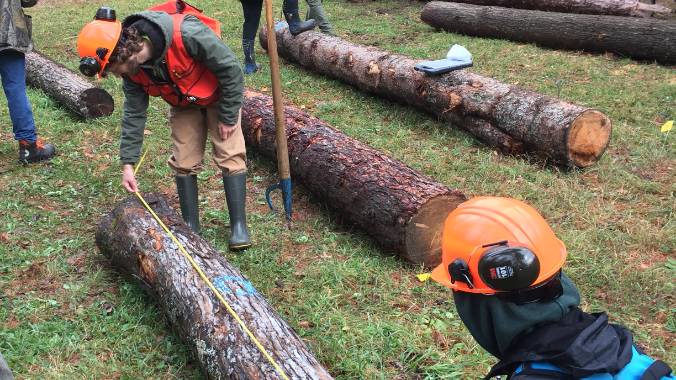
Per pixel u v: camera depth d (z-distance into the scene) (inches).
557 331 59.6
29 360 126.1
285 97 282.7
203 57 141.4
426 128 244.7
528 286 59.6
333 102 274.7
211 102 152.8
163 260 137.1
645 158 212.1
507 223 64.0
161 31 134.1
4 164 221.0
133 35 130.3
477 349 128.3
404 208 154.2
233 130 157.5
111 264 161.8
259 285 151.3
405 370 124.0
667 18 358.0
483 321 63.4
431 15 394.0
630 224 173.8
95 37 125.8
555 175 202.8
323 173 178.5
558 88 267.4
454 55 248.2
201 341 118.1
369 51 279.7
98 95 256.5
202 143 164.6
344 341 131.0
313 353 125.2
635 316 138.9
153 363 127.0
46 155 223.3
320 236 173.9
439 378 120.8
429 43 361.4
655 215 179.0
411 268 157.8
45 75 280.4
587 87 277.6
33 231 177.9
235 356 111.4
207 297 124.3
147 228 146.5
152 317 140.0
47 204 193.6
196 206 168.9
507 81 290.5
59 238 174.7
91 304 145.2
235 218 166.2
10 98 212.4
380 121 254.2
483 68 311.1
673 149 218.2
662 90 270.7
